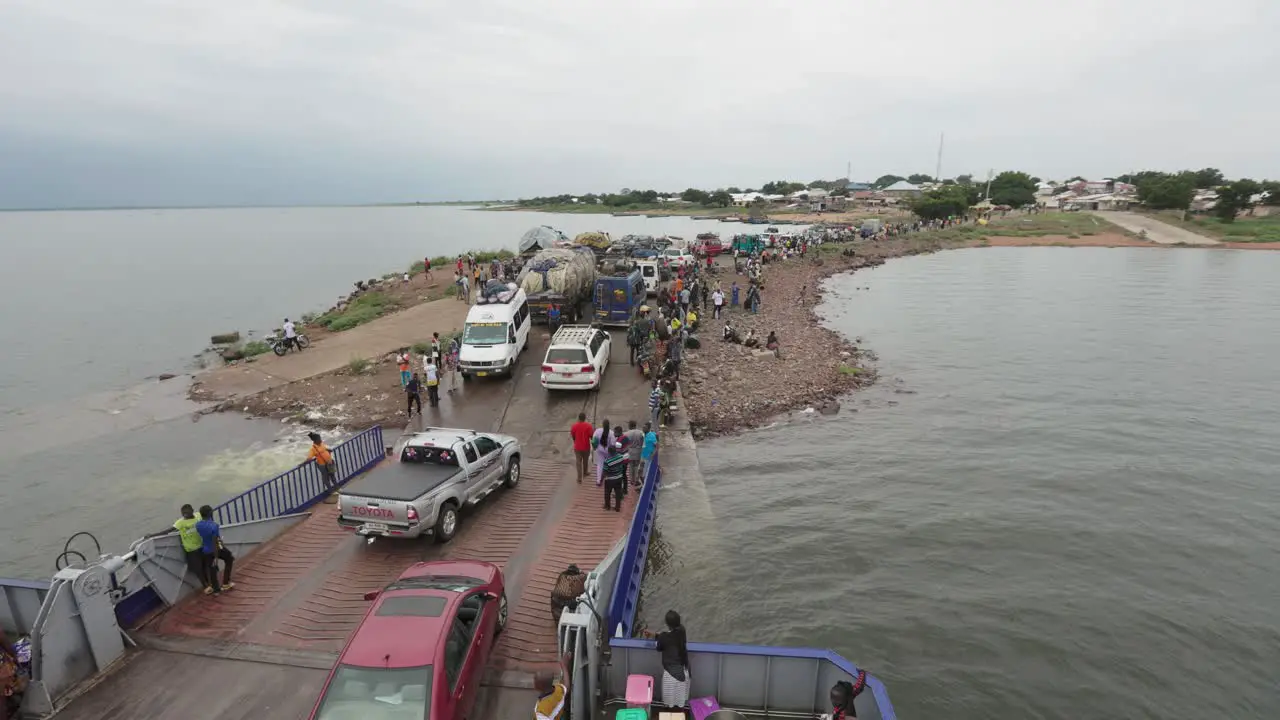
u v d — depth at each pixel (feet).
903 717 31.99
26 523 53.78
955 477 59.82
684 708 25.27
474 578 29.71
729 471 61.57
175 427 73.15
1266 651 36.76
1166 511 53.11
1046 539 48.73
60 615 27.17
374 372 86.12
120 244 483.51
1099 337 119.03
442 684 22.33
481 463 43.24
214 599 34.42
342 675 22.24
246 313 165.48
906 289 175.73
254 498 40.40
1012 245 303.07
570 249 110.73
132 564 31.78
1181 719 32.07
